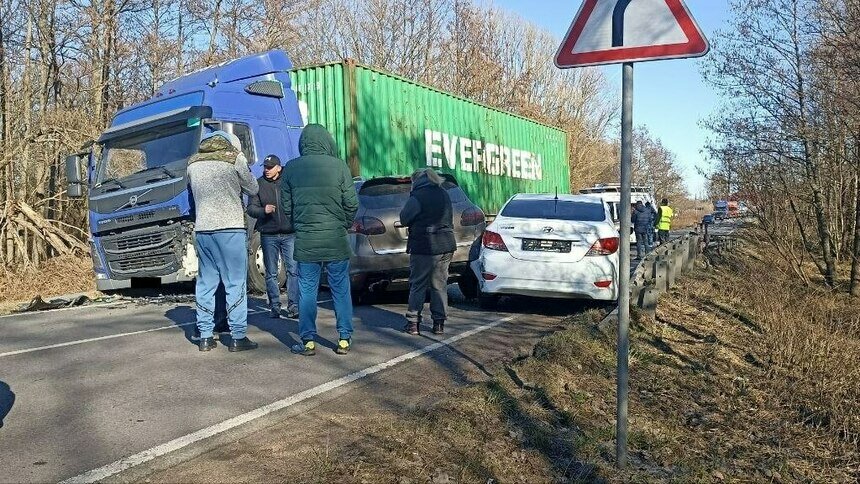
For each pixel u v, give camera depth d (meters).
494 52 38.31
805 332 8.65
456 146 16.22
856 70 12.12
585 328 7.56
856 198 15.25
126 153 10.22
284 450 4.07
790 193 14.77
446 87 36.06
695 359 7.76
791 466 5.13
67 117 16.52
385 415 4.76
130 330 7.64
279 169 8.26
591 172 52.31
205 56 26.19
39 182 15.71
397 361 6.29
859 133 12.95
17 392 5.16
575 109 49.44
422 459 4.03
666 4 3.78
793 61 14.37
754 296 11.12
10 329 7.83
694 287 12.95
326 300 10.30
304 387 5.35
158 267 9.72
